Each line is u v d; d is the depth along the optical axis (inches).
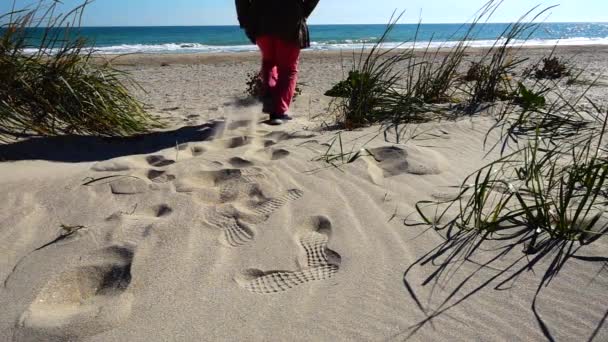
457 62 184.1
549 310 58.6
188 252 75.4
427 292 63.2
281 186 100.7
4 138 134.2
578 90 220.1
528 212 77.2
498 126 144.3
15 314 61.7
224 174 108.8
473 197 89.3
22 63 143.2
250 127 161.6
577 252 69.2
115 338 57.1
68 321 60.1
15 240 80.0
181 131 156.9
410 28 3644.2
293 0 162.2
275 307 61.9
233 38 1689.2
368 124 152.7
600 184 76.7
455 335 55.4
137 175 107.7
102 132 149.9
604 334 54.2
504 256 69.9
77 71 153.4
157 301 63.7
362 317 59.1
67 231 81.8
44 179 105.9
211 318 59.9
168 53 806.5
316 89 270.5
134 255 74.0
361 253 73.6
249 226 83.9
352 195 94.0
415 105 162.2
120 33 2324.1
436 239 75.9
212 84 308.3
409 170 106.3
